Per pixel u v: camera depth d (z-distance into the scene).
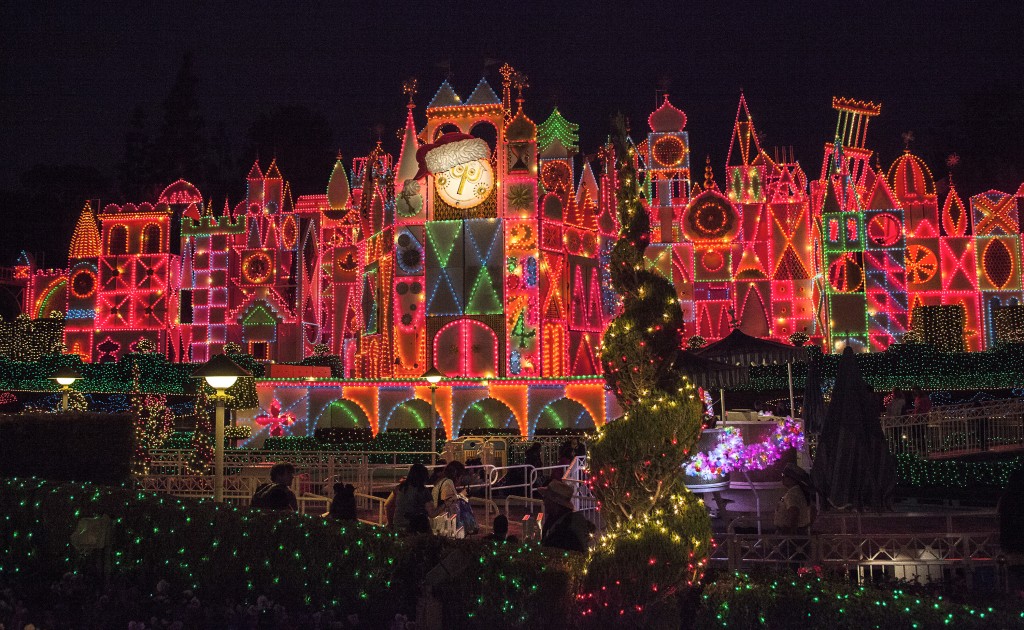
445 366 38.12
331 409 36.66
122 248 58.84
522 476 22.59
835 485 13.84
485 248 38.59
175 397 49.06
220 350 56.88
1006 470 20.58
